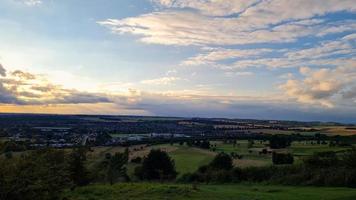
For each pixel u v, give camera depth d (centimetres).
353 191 3906
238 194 3891
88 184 4988
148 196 3903
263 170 5669
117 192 4209
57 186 2995
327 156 5803
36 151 3222
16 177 2559
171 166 7794
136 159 8888
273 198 3588
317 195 3697
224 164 7438
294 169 5425
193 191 4016
